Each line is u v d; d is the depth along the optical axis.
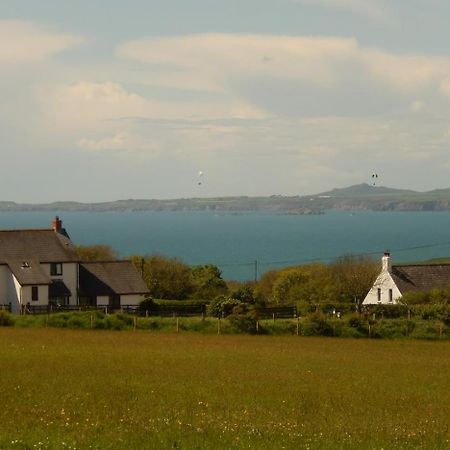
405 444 77.75
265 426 85.25
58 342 174.25
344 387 121.75
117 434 77.12
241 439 76.31
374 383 127.81
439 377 136.25
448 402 110.06
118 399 102.75
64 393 106.62
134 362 143.25
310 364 149.38
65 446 71.75
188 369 136.38
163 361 146.12
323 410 100.06
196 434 78.19
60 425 81.88
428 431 86.00
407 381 130.88
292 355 162.50
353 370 143.25
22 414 89.06
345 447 75.25
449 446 77.38
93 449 71.06
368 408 102.94
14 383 115.19
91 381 118.75
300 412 97.62
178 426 82.81
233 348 171.25
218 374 131.38
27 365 135.50
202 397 107.19
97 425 81.88
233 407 99.88
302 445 74.56
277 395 111.19
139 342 178.50
